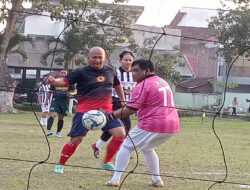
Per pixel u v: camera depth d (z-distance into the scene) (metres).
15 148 9.71
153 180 6.42
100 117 6.35
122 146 6.33
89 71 6.73
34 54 33.16
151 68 6.32
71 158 8.57
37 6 25.17
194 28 49.75
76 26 27.81
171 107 6.22
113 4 29.47
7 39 25.25
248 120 28.67
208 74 44.19
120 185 6.09
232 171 7.96
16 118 20.14
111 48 28.73
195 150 10.91
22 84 33.25
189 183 6.73
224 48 28.88
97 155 8.66
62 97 12.08
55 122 18.39
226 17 30.44
